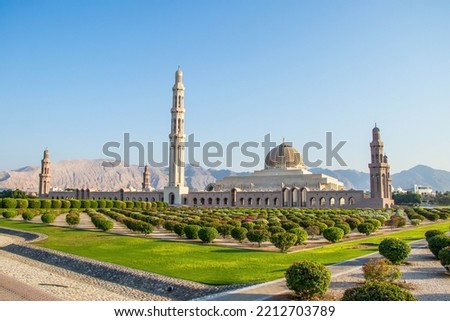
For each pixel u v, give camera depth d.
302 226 67.94
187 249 46.75
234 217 87.12
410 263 36.88
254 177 190.88
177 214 95.56
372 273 27.83
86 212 114.50
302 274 24.31
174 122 185.12
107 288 33.41
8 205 105.75
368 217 85.31
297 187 167.50
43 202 116.88
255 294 25.80
